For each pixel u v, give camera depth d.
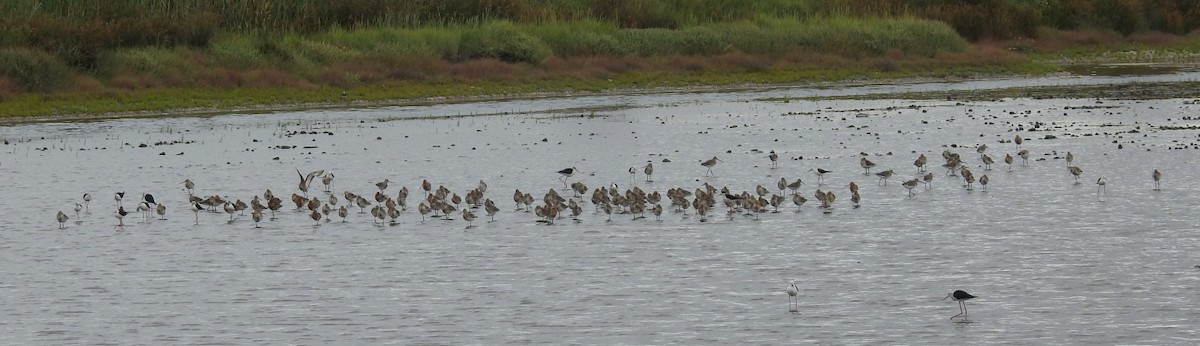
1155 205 33.03
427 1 83.25
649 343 21.86
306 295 25.30
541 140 49.25
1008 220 31.41
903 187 36.44
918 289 24.98
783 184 35.28
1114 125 50.84
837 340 21.81
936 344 21.52
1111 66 87.06
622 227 31.19
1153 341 21.45
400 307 24.31
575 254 28.36
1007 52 86.88
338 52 72.44
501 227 31.42
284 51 71.12
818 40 84.19
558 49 78.75
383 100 66.81
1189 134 46.97
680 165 41.59
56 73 63.59
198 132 53.66
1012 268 26.53
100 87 63.97
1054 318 22.86
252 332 22.88
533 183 38.25
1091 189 35.53
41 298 25.31
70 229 32.00
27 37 66.69
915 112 58.25
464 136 51.09
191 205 35.09
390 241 30.05
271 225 32.22
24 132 54.03
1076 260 27.12
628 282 25.86
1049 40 96.50
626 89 73.00
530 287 25.59
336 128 54.84
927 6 97.62
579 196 35.44
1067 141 45.84
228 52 69.94
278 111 62.66
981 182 35.66
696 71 77.62
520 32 78.19
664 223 31.61
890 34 85.56
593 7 88.19
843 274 26.23
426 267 27.39
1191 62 89.31
